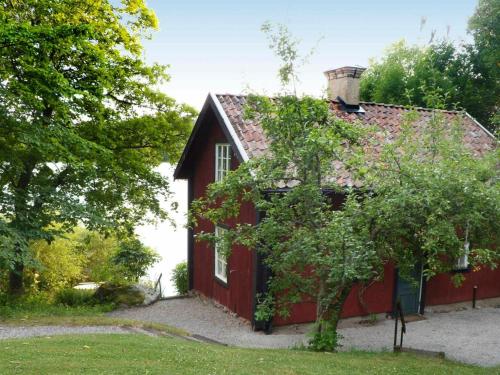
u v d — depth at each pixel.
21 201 13.39
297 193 8.37
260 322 11.80
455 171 7.48
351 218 7.52
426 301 14.05
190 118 18.08
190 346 8.33
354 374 7.01
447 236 6.81
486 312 13.80
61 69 15.02
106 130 16.31
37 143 12.54
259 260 11.55
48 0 13.80
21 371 5.99
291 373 6.76
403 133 8.69
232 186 8.91
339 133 8.70
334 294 8.33
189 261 16.47
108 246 24.39
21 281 16.61
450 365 8.44
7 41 11.68
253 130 12.55
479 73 25.61
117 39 16.23
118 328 10.48
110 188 16.61
